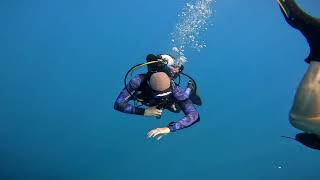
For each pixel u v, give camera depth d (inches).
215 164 313.6
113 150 329.7
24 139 334.0
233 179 295.6
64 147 329.1
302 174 300.7
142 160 318.7
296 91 41.4
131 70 130.0
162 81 122.6
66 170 300.4
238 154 327.3
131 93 132.4
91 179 294.4
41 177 291.0
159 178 296.8
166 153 328.5
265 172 301.0
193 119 124.3
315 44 42.6
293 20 45.1
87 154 322.3
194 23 468.1
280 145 340.8
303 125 40.3
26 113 366.3
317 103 38.9
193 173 303.3
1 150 314.2
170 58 135.4
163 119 362.6
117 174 297.9
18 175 288.8
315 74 40.4
